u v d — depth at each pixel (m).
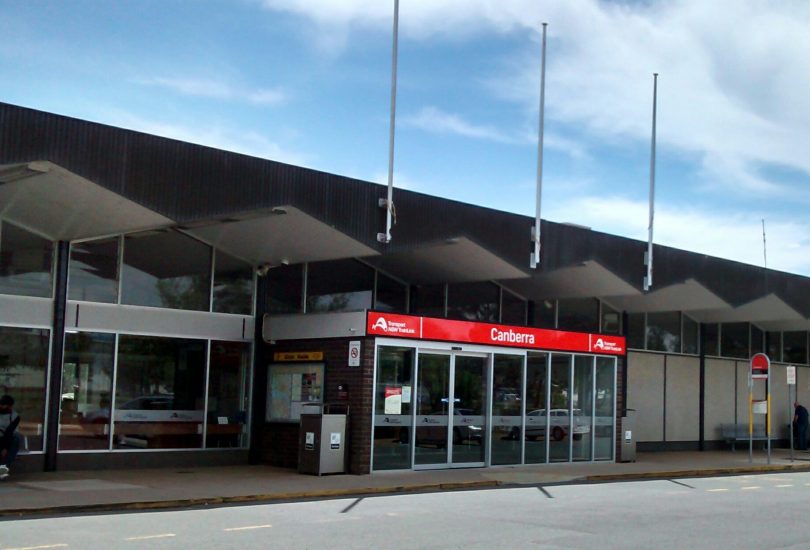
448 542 11.19
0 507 13.28
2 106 13.88
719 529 12.88
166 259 20.11
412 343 20.28
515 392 22.59
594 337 24.44
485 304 25.91
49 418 18.19
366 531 12.03
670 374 30.91
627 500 16.48
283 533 11.72
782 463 26.69
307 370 20.52
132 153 15.35
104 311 19.05
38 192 16.00
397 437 20.05
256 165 16.92
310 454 19.06
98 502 14.01
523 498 16.52
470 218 20.55
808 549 11.20
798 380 36.50
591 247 23.42
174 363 20.12
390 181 19.27
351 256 20.28
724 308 29.08
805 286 30.17
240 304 21.33
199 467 20.14
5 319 17.77
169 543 10.73
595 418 24.55
